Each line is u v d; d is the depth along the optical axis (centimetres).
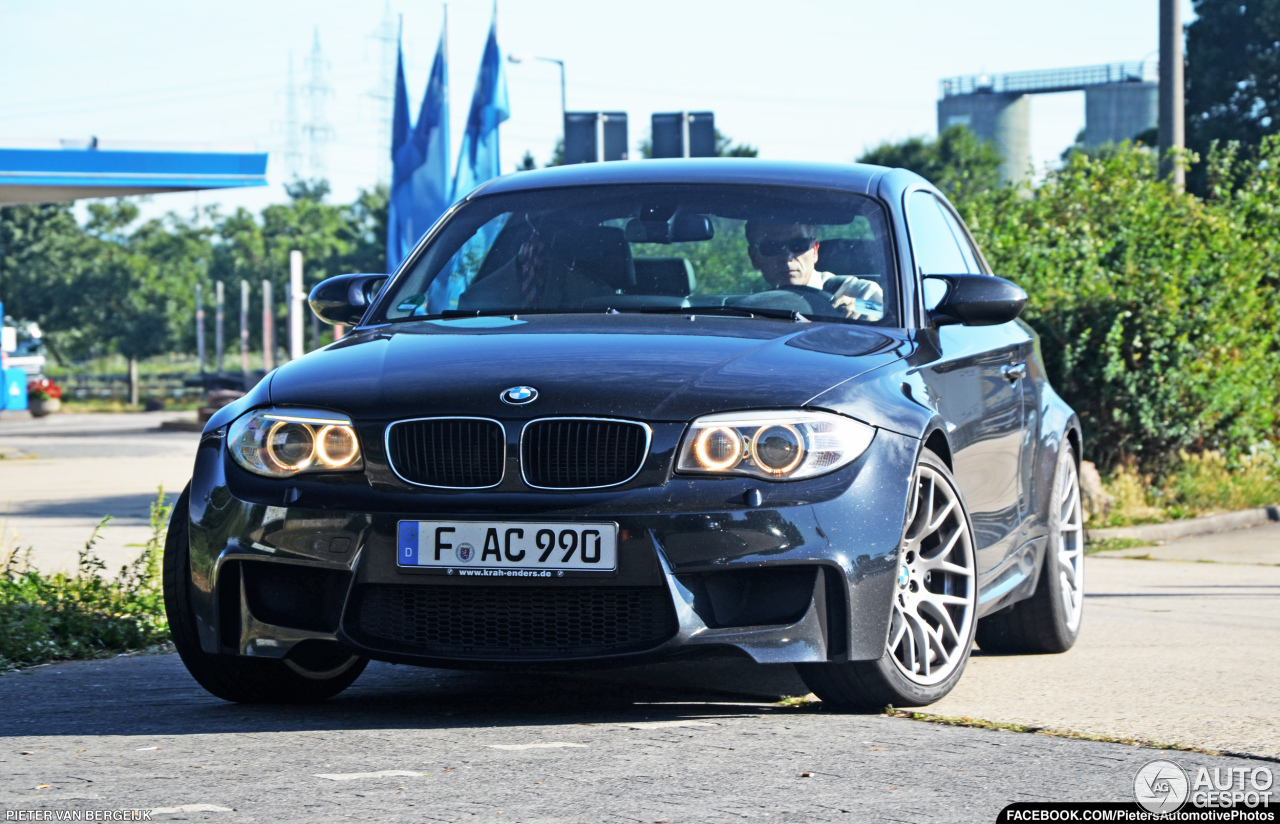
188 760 529
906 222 782
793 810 453
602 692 697
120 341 12569
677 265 749
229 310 13962
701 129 2702
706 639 573
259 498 604
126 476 2780
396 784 487
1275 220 2139
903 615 630
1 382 5684
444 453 590
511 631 586
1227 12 8644
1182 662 813
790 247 750
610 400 587
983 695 692
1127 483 1803
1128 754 545
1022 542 805
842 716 622
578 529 573
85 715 638
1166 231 1897
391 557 584
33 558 1355
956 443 690
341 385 621
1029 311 1795
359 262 14825
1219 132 8438
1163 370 1820
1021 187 2148
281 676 659
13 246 12569
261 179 3891
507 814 446
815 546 580
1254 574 1312
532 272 761
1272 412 2014
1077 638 916
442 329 693
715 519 573
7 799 469
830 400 604
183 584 639
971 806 463
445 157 2698
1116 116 15312
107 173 3706
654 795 472
